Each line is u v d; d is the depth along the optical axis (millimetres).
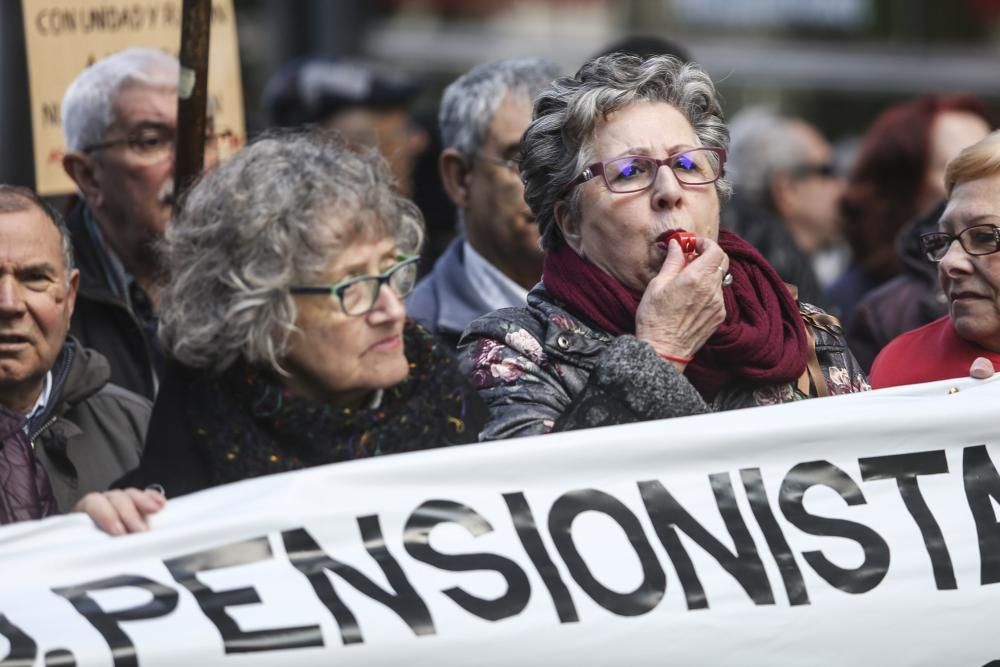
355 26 15898
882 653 4691
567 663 4527
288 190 4438
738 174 11141
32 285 5172
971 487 4820
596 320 5176
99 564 4398
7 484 4941
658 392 4840
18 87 9844
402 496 4551
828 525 4734
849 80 18766
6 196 5246
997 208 5406
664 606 4602
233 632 4395
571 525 4621
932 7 19188
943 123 8547
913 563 4730
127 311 6547
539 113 5363
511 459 4625
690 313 5016
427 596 4496
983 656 4723
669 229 5129
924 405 4852
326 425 4555
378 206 4512
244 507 4477
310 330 4461
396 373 4539
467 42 16625
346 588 4465
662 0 17594
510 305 7172
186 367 4598
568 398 5094
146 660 4348
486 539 4559
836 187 11125
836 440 4809
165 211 6891
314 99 10031
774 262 8359
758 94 18234
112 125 6879
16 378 5188
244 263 4426
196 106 5973
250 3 15688
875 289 8055
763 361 5133
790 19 18328
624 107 5211
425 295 7289
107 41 7348
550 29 17047
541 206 5363
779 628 4645
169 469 4570
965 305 5484
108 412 5609
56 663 4316
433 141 9789
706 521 4684
